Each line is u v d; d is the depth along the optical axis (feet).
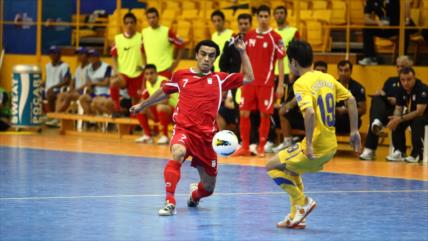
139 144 105.60
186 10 129.90
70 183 68.54
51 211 54.85
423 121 90.07
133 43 110.01
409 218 54.49
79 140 110.11
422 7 112.27
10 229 48.39
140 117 107.45
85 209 55.88
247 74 57.16
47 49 135.03
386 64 111.86
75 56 131.23
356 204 60.18
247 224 51.13
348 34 109.40
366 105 103.40
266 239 46.39
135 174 75.20
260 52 92.02
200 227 49.80
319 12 119.24
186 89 56.24
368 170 82.33
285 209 57.11
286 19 108.99
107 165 82.07
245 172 78.33
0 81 135.23
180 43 108.17
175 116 56.39
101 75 118.01
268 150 99.66
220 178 73.67
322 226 51.06
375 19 108.17
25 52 134.82
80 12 135.54
